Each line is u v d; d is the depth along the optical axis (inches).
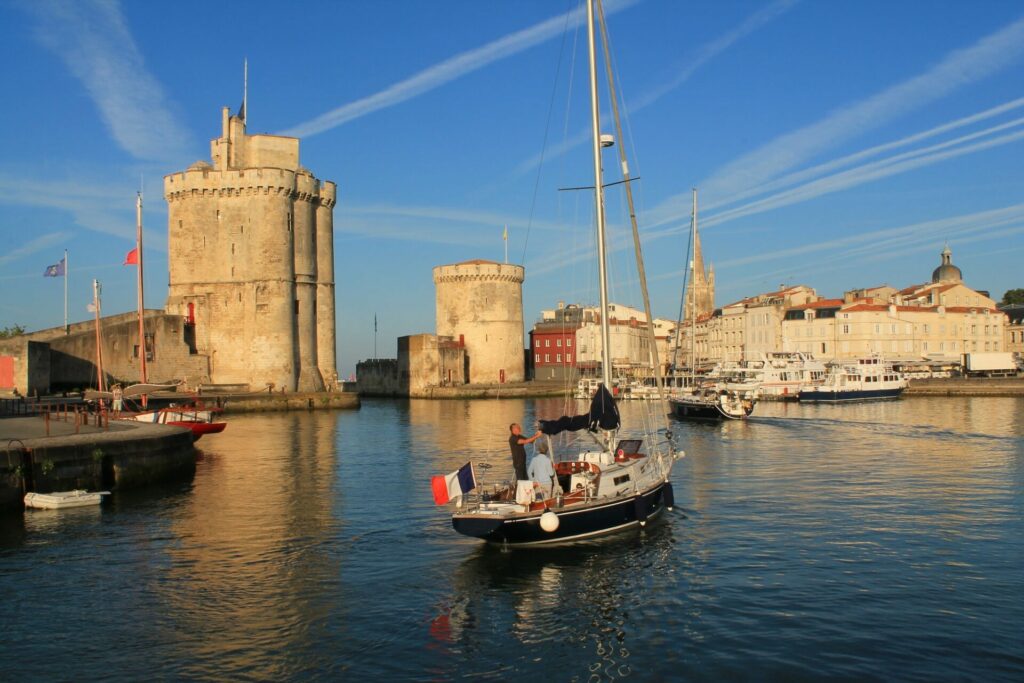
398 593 605.0
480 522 671.1
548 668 479.5
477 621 551.2
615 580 631.8
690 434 1697.8
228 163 2906.0
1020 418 2079.2
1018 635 513.3
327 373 2997.0
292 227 2854.3
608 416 764.6
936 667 470.9
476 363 3934.5
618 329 4242.1
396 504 917.8
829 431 1749.5
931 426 1860.2
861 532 772.0
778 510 873.5
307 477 1117.1
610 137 884.0
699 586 615.5
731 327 4480.8
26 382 1952.5
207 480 1087.6
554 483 751.7
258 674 471.5
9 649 503.8
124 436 1017.5
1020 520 819.4
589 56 867.4
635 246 957.2
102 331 2352.4
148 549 719.7
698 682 458.6
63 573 650.8
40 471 885.8
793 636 518.0
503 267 3973.9
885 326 3850.9
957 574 636.7
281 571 657.0
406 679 466.6
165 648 505.7
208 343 2778.1
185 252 2817.4
